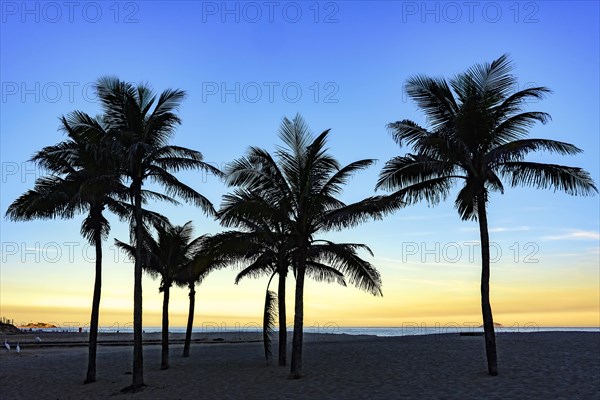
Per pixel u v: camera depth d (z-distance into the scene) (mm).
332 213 18422
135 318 17578
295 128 19609
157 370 23250
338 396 14922
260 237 20375
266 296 21984
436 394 14461
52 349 42312
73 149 18422
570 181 16438
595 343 27312
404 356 23875
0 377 22438
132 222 19797
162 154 18703
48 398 16984
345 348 29969
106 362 27938
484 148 17297
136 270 17719
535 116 16797
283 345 22578
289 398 14984
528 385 15164
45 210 19156
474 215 19031
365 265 19188
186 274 27391
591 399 13188
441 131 16719
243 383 17969
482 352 24438
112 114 18344
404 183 18125
